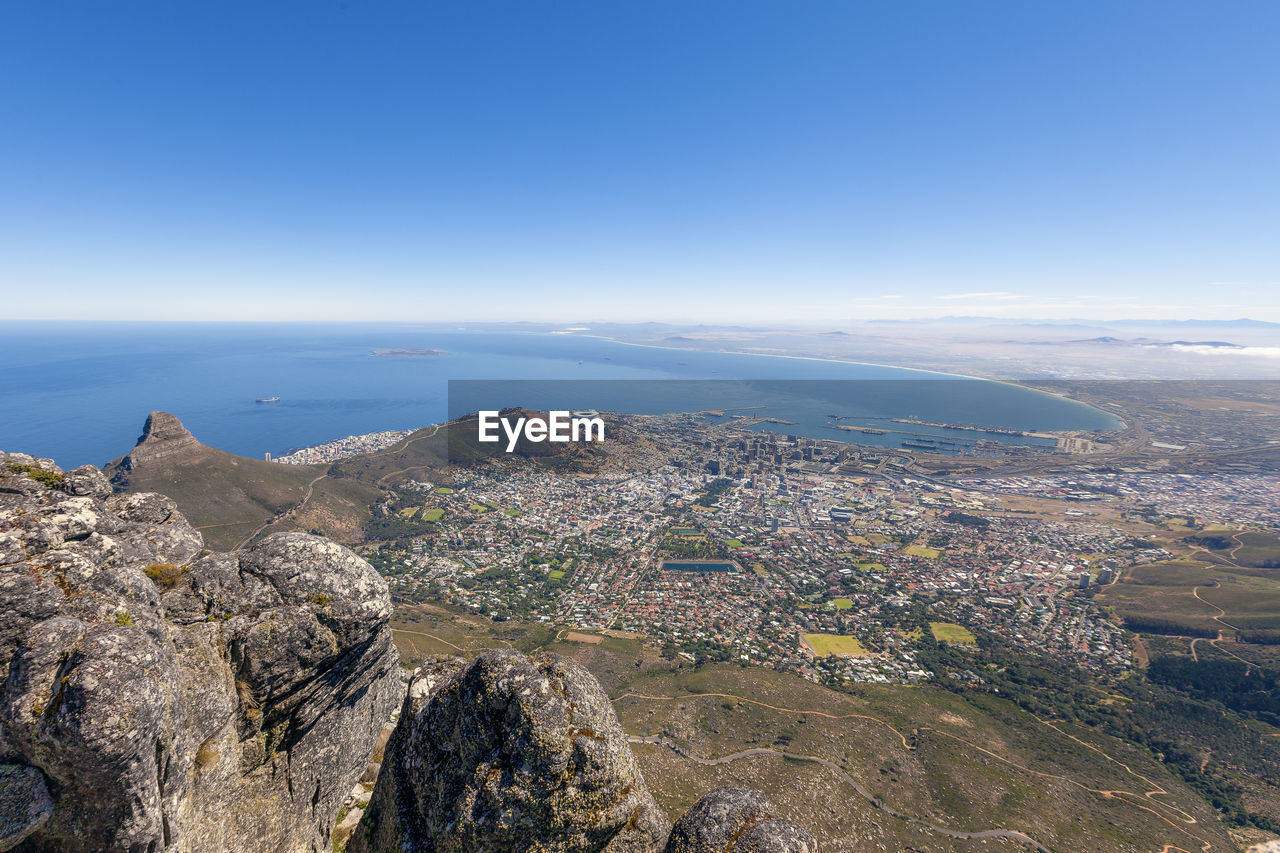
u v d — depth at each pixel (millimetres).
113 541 10711
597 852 9656
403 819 10078
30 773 7918
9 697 7777
